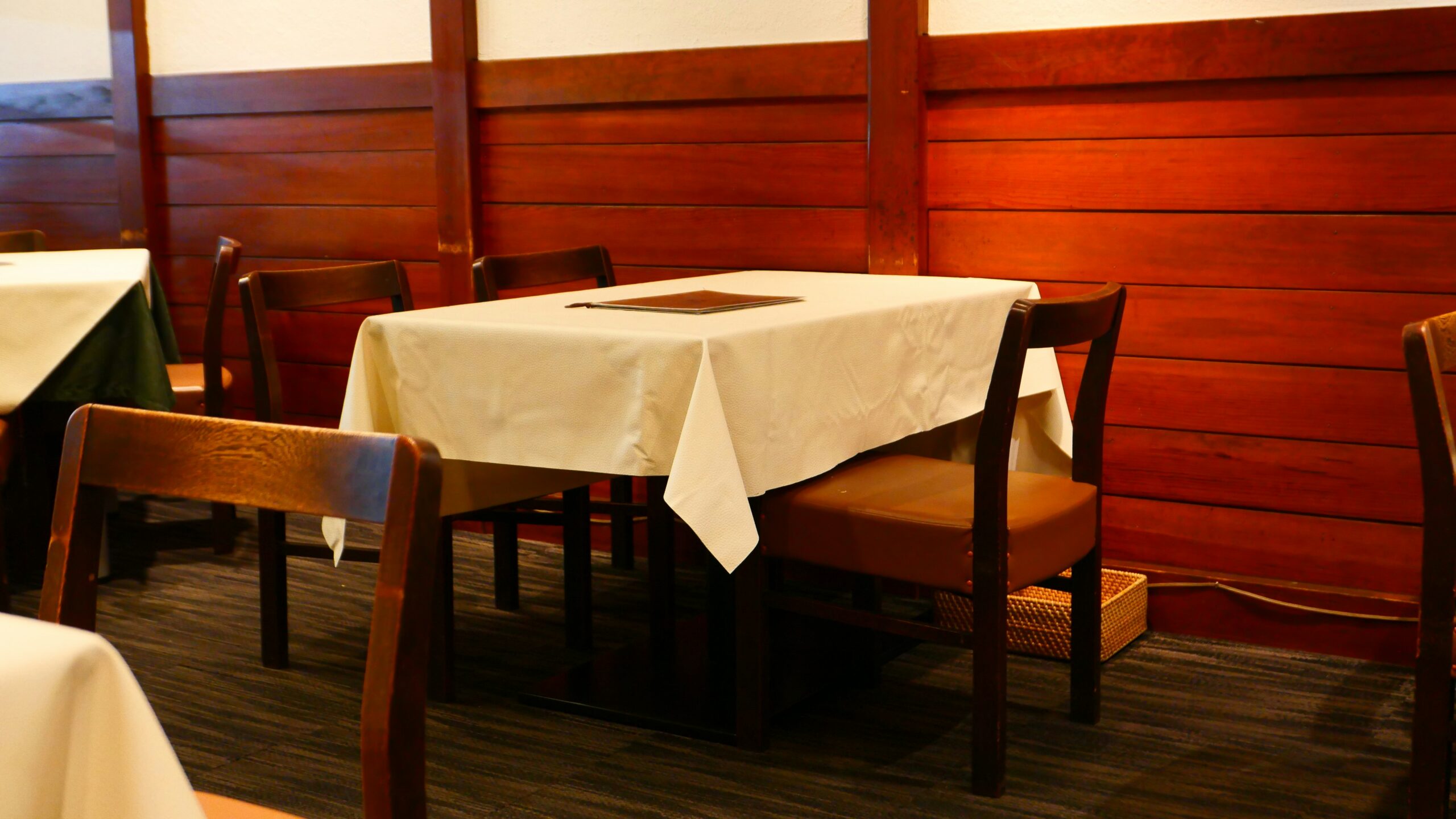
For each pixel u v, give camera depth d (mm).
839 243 3318
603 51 3543
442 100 3748
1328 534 2840
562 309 2420
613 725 2480
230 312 4336
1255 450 2893
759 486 2094
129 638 2961
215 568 3506
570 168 3662
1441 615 1677
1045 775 2236
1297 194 2781
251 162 4215
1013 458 2930
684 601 3252
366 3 3900
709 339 1986
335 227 4086
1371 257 2732
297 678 2725
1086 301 2123
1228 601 2922
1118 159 2947
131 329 3096
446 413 2289
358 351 2334
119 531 3877
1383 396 2754
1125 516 3055
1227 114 2824
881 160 3162
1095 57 2898
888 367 2426
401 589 998
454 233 3799
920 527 2123
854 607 2648
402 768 1010
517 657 2852
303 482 1068
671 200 3533
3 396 2994
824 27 3246
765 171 3389
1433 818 1709
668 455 2066
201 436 1130
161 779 835
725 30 3369
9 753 780
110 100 4398
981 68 3025
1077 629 2445
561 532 3754
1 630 845
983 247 3131
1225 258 2869
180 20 4262
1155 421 2992
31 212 4660
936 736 2412
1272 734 2410
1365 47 2650
